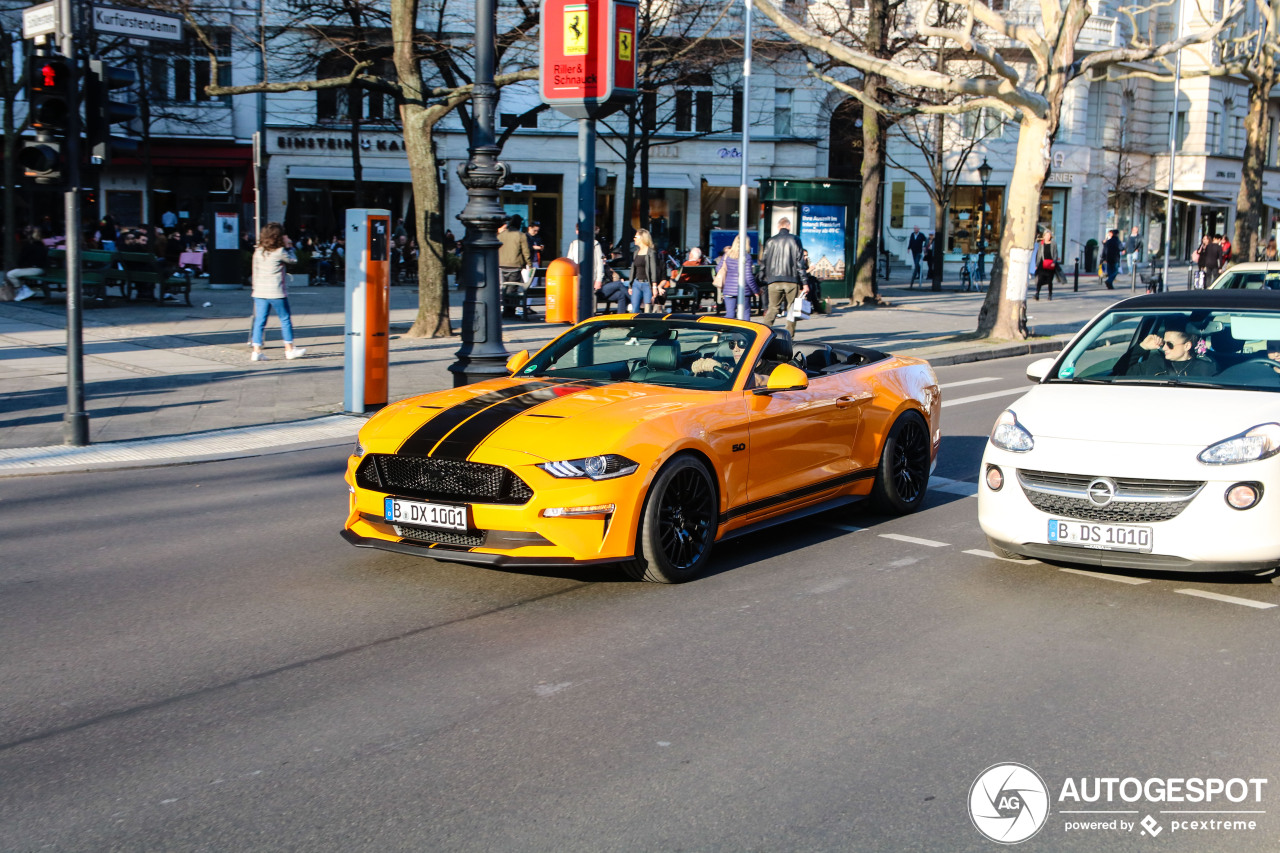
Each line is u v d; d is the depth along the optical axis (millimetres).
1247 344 7188
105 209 40031
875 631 5738
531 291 24328
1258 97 31266
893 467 8305
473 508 6074
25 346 17656
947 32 19062
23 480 9695
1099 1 46562
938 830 3707
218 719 4574
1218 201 51594
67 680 5004
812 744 4355
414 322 21031
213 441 11406
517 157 43531
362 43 21922
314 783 4004
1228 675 5160
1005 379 16797
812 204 28797
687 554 6609
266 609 6051
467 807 3828
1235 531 5988
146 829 3676
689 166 44500
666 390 7016
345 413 12938
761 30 35406
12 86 24766
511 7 29984
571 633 5660
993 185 47438
